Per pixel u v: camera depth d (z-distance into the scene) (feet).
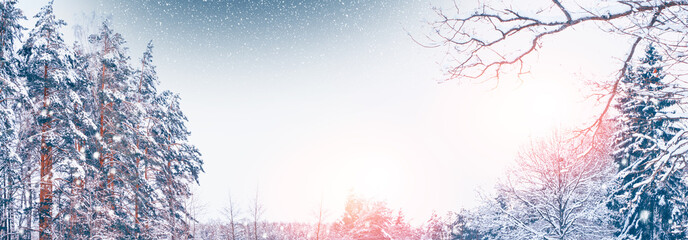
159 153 86.17
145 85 88.74
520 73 19.22
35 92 61.31
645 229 59.47
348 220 116.06
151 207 77.92
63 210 59.88
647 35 15.30
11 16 59.26
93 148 68.74
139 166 80.43
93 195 62.85
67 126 60.08
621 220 67.51
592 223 58.59
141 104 75.97
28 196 60.18
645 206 59.06
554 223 56.44
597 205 56.49
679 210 55.93
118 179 69.72
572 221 55.52
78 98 61.87
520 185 60.49
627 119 19.94
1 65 57.36
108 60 69.46
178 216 88.22
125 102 72.13
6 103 58.08
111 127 69.67
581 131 21.61
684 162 17.33
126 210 71.10
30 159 59.98
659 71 16.39
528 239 57.88
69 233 59.52
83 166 61.41
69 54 60.80
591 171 55.77
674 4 14.56
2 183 55.72
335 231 106.42
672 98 16.49
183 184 92.12
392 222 122.21
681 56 15.02
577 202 56.29
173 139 95.81
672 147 17.12
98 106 70.08
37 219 60.70
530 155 57.77
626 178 54.24
